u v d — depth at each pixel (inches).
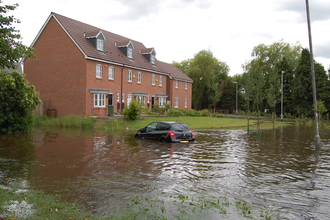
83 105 1075.3
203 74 2191.2
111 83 1227.2
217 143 599.5
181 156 443.8
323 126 1154.7
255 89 1419.8
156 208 218.1
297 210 223.8
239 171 351.9
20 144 546.0
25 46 439.5
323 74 1800.0
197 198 245.6
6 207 214.4
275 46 2218.3
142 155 445.1
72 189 262.8
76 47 1084.5
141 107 1211.2
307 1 531.5
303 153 489.7
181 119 1238.9
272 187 285.9
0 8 391.5
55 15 1118.4
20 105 714.8
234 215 209.6
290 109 1924.2
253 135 773.9
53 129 835.4
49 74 1136.8
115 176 314.2
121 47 1382.9
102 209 213.5
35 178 301.6
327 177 328.5
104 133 748.6
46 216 198.7
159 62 1806.1
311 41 544.4
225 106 2437.3
